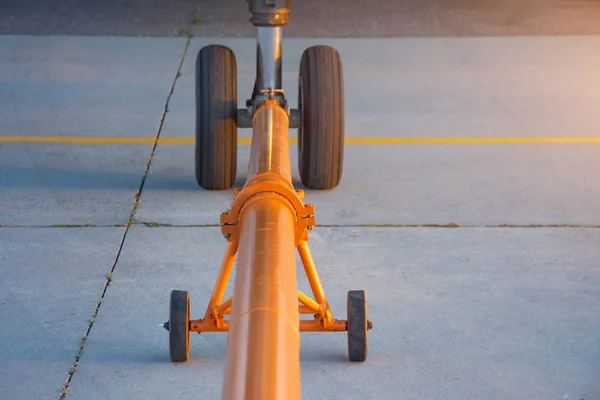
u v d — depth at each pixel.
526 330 6.14
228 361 3.07
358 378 5.52
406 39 14.02
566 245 7.50
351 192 8.57
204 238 7.55
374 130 10.39
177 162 9.38
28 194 8.45
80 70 12.52
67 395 5.33
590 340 6.03
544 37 14.12
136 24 14.73
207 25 14.70
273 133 5.35
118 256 7.19
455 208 8.23
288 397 2.87
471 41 13.91
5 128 10.31
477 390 5.42
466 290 6.70
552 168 9.23
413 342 5.96
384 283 6.79
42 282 6.73
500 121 10.69
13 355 5.75
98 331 6.05
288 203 4.36
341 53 13.33
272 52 8.10
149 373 5.56
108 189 8.59
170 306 5.55
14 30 14.34
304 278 6.81
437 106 11.21
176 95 11.57
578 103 11.30
